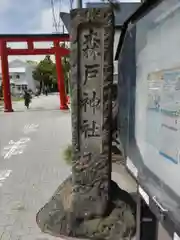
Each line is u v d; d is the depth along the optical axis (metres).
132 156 3.03
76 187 4.18
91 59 3.95
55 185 6.16
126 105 3.36
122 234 3.95
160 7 2.13
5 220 4.63
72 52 3.96
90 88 4.01
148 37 2.43
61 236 4.12
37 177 6.71
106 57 3.91
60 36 19.22
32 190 5.89
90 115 4.06
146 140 2.52
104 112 4.02
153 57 2.31
